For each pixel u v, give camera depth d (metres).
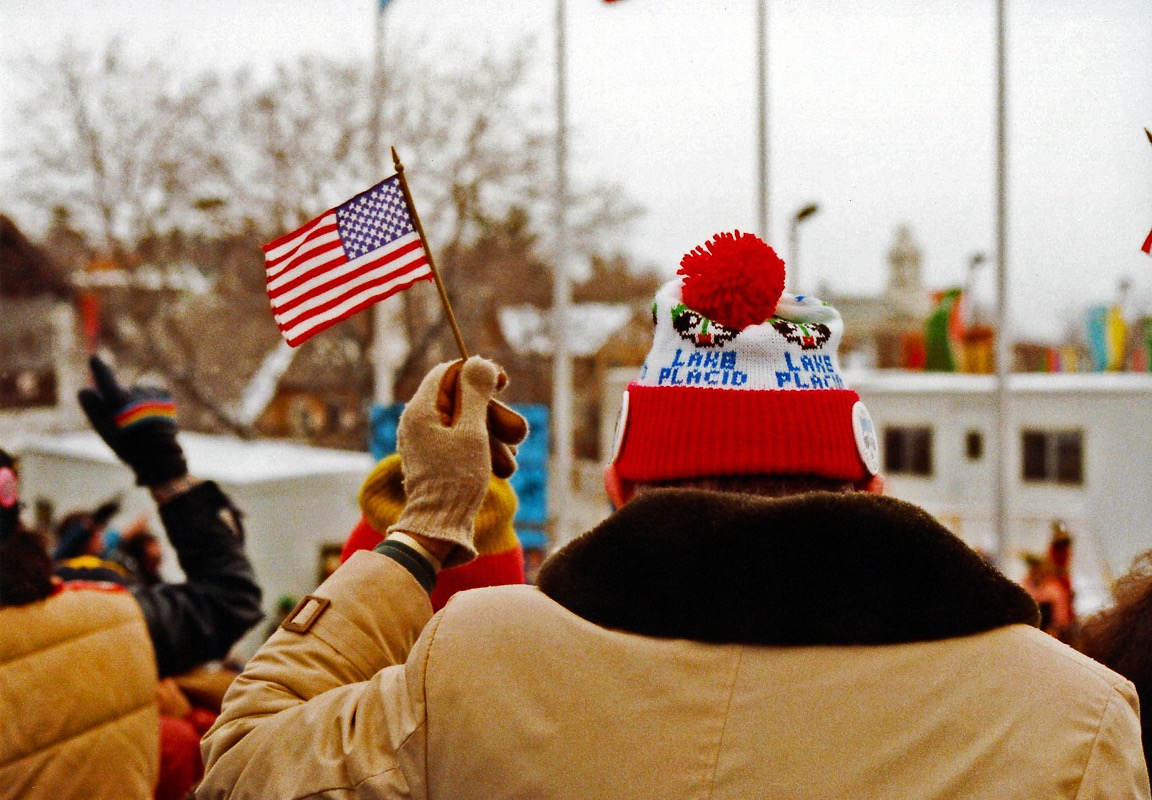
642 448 1.58
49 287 26.02
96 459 12.80
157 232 19.45
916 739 1.27
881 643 1.32
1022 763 1.23
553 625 1.41
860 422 1.56
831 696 1.30
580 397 26.67
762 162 13.14
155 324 24.23
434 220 19.19
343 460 12.22
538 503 12.16
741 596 1.33
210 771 1.51
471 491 1.65
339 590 1.60
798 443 1.49
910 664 1.30
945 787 1.25
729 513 1.35
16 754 2.29
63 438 15.18
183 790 3.30
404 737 1.40
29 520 2.63
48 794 2.33
